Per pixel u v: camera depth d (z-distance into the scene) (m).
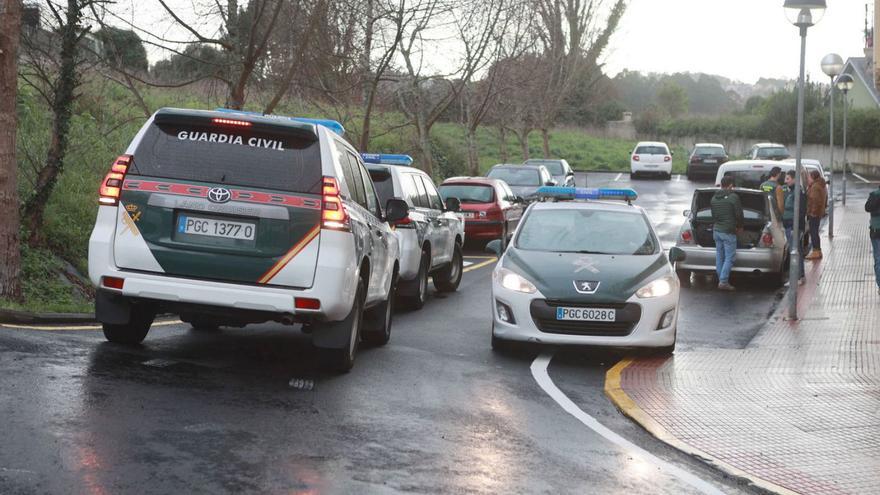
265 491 6.15
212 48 21.48
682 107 142.25
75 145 21.31
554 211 14.72
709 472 7.79
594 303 12.48
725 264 20.66
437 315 16.17
